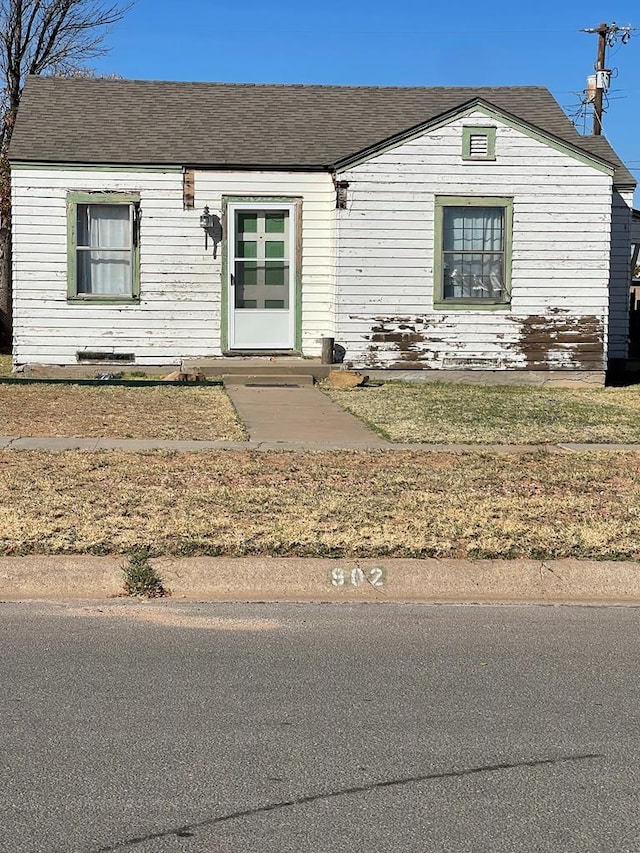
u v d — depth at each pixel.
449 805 3.92
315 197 18.05
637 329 24.45
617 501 8.96
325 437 12.02
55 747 4.40
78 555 7.08
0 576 6.82
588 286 17.67
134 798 3.94
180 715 4.77
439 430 12.66
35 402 14.27
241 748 4.41
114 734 4.54
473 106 17.23
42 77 19.84
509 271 17.56
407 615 6.46
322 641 5.90
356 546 7.33
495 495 9.07
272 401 14.91
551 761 4.33
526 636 6.06
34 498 8.53
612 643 5.96
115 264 18.05
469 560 7.21
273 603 6.66
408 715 4.82
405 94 20.92
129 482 9.27
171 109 19.38
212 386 16.44
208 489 9.05
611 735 4.62
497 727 4.69
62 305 17.84
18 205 17.59
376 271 17.45
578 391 17.03
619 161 20.50
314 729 4.63
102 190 17.69
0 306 23.81
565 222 17.56
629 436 12.52
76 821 3.76
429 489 9.27
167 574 6.89
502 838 3.68
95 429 12.20
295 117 19.55
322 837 3.67
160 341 18.05
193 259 17.97
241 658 5.59
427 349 17.64
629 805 3.94
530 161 17.42
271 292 18.23
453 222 17.55
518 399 15.74
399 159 17.28
